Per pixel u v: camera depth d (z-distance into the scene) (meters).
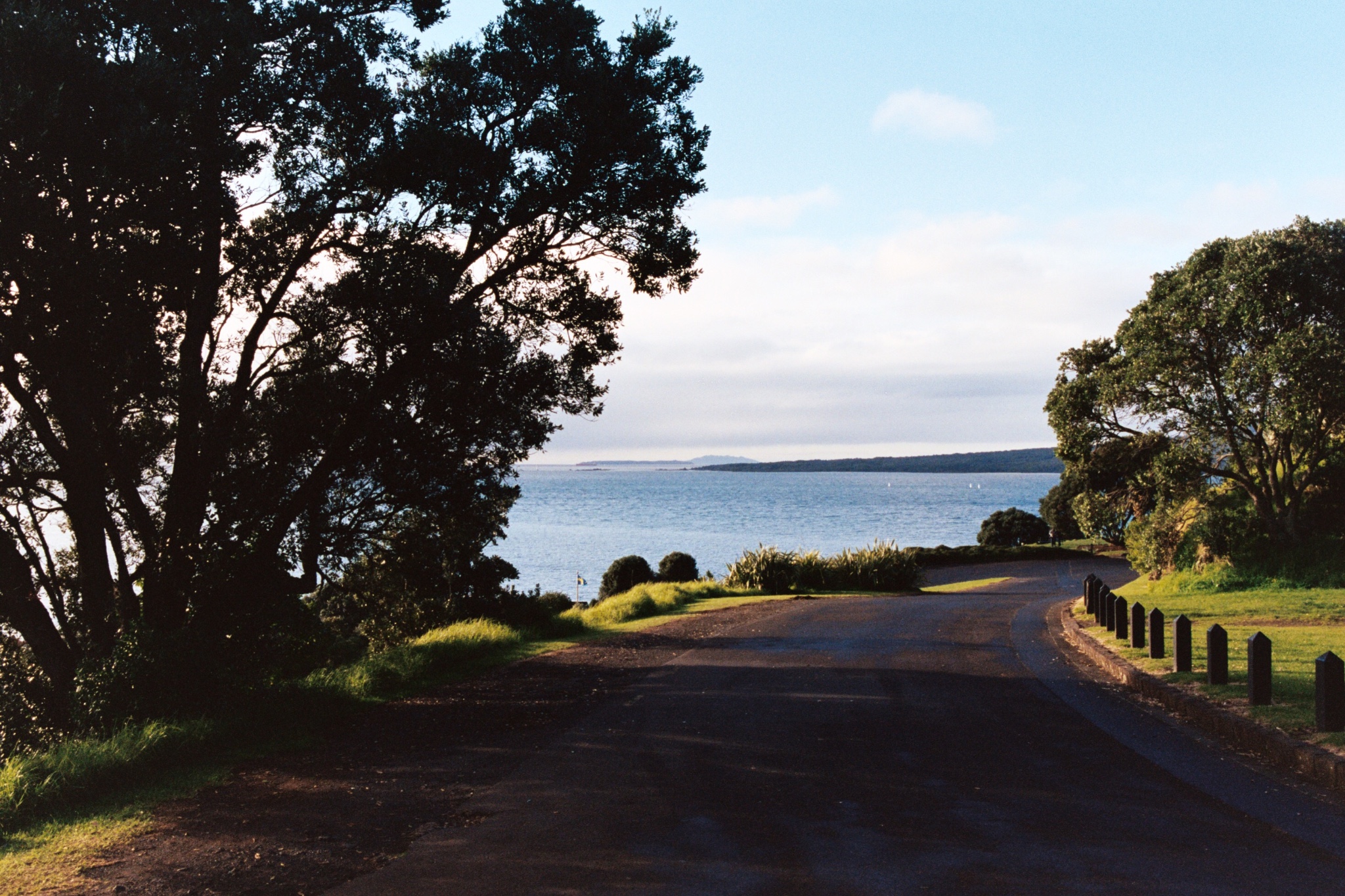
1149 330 26.06
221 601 11.13
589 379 15.45
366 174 13.27
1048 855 5.44
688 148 14.91
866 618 20.78
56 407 11.98
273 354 14.12
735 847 5.64
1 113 9.38
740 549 86.94
